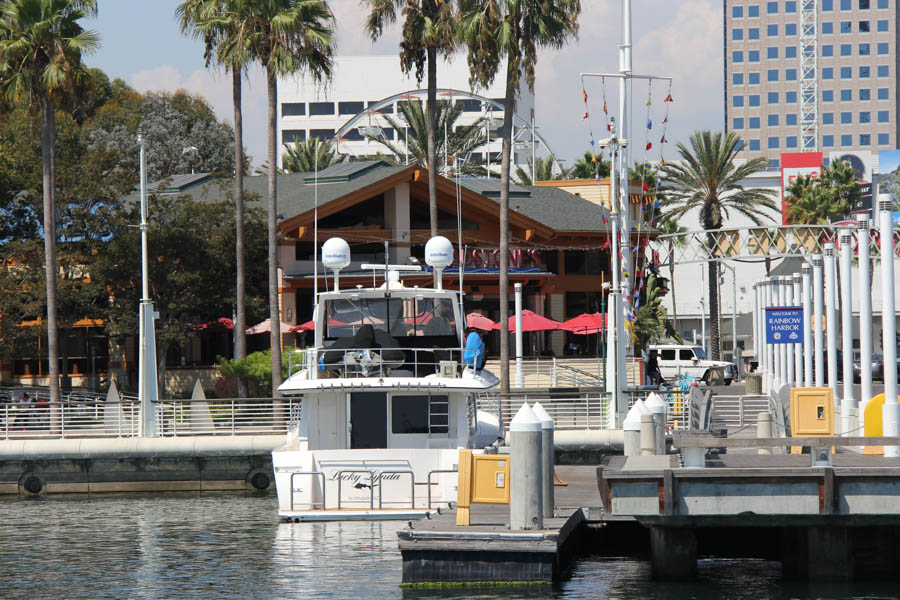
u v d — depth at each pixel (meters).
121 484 74.38
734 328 171.62
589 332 113.62
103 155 116.31
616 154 84.50
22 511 64.62
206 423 78.31
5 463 74.00
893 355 46.75
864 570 40.00
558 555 39.47
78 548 49.25
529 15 93.81
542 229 124.06
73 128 120.50
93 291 107.88
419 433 53.31
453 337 58.16
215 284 110.94
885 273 47.28
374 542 47.22
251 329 110.19
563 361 113.69
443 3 96.62
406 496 51.16
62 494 73.94
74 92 90.19
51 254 89.31
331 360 55.03
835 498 34.41
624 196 81.81
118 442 74.31
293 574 41.28
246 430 78.00
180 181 131.00
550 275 120.31
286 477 51.47
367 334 54.38
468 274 117.25
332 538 48.38
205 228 110.62
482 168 190.25
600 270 131.88
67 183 111.44
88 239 111.44
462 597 36.38
